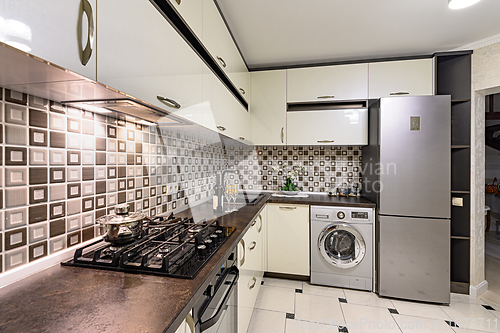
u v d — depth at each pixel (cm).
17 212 81
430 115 222
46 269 89
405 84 262
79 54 60
